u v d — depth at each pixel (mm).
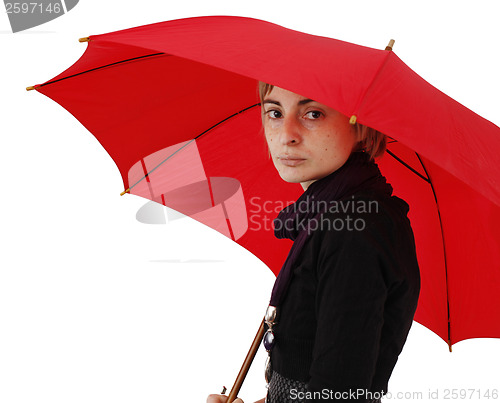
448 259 3080
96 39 2434
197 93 3223
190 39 2381
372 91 2105
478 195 2768
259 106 3303
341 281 2160
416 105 2197
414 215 3119
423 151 2016
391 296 2283
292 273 2346
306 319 2312
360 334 2129
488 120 2654
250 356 2889
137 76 3027
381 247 2201
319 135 2369
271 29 2531
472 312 3137
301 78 2113
